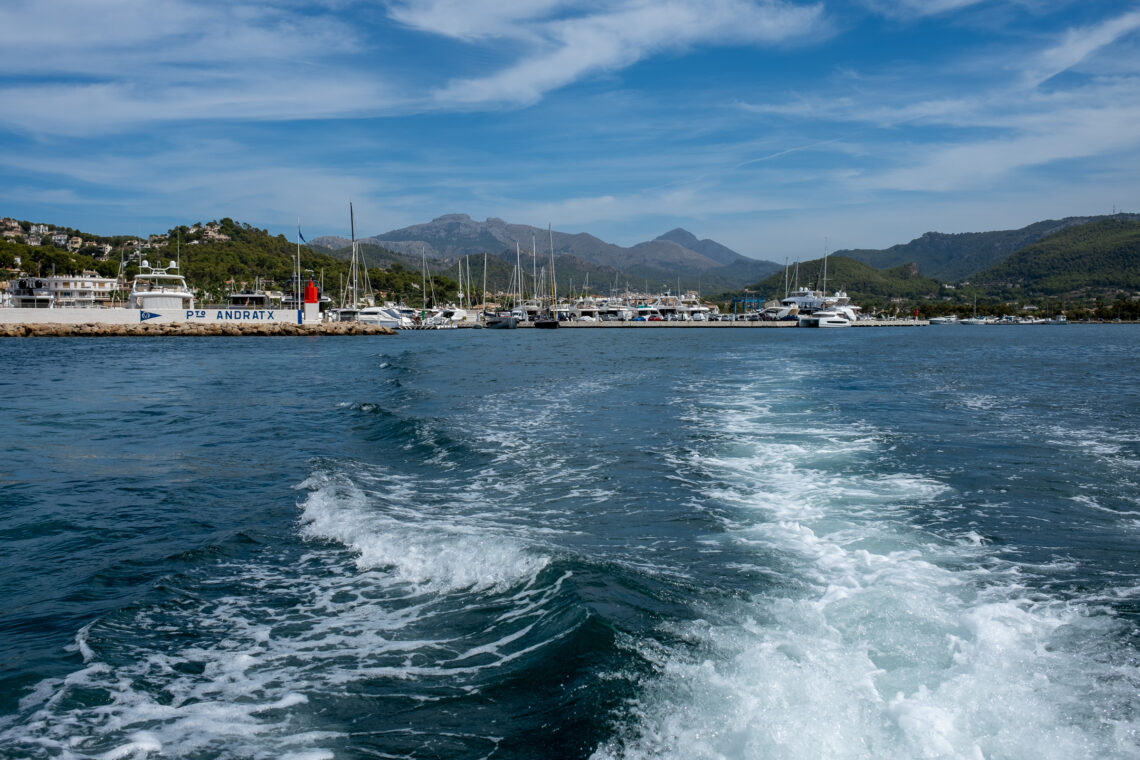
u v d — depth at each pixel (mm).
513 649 7781
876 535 11422
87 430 22922
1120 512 12703
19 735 6262
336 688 7117
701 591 9016
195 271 196750
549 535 11781
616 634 7719
